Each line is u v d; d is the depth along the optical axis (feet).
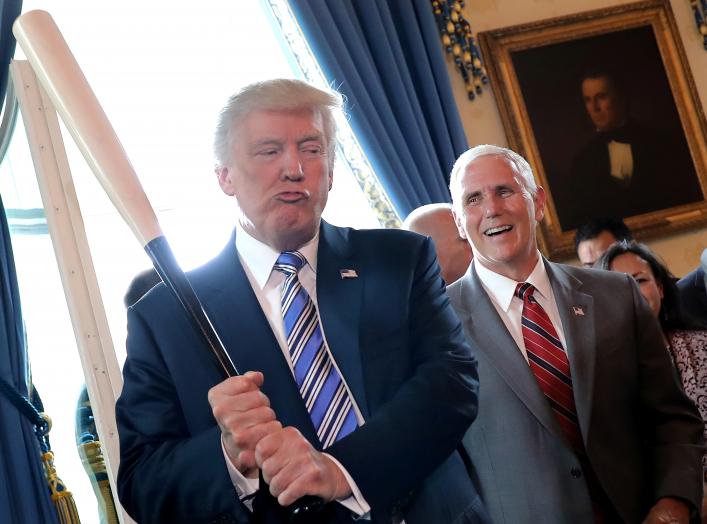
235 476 5.54
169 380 6.11
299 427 5.80
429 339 6.12
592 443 8.18
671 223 19.47
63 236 10.53
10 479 11.94
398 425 5.57
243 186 6.13
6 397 12.09
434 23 18.20
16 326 12.27
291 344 6.02
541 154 19.12
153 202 16.25
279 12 16.90
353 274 6.23
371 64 17.29
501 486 8.23
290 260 6.27
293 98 6.08
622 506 8.08
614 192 19.35
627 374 8.53
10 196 12.18
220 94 16.97
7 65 14.32
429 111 17.71
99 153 5.37
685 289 13.06
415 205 17.01
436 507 5.88
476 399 6.00
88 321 10.37
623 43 19.85
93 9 16.67
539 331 8.66
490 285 8.95
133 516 5.96
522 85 19.26
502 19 19.61
